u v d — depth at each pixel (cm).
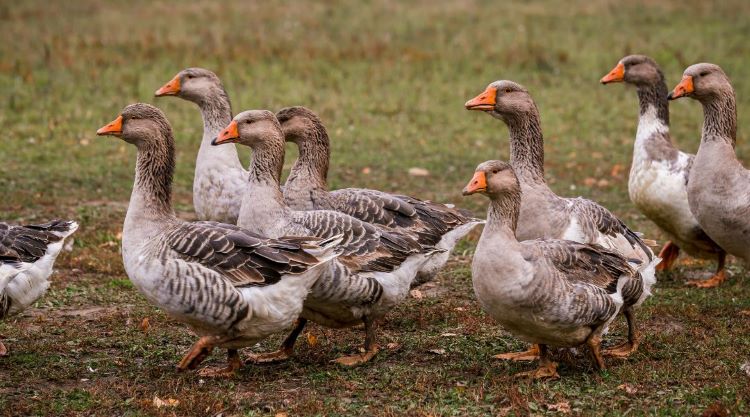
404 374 1021
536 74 2992
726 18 3747
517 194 977
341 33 3497
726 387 965
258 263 970
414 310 1278
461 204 1884
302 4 4050
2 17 3625
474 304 1314
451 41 3381
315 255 993
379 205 1227
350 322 1112
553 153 2289
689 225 1411
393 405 936
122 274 1434
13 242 1057
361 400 951
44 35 3325
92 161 2114
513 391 948
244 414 915
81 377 1026
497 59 3145
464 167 2169
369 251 1078
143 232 1019
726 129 1265
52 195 1852
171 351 1107
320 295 1046
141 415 908
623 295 1027
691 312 1238
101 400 944
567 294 955
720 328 1172
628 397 952
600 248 1025
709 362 1048
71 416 911
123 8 3922
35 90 2647
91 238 1593
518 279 945
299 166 1284
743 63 3064
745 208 1235
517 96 1234
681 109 2667
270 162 1149
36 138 2262
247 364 1077
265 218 1136
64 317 1237
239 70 2934
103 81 2770
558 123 2534
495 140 2397
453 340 1153
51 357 1079
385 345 1136
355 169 2119
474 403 940
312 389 986
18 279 1045
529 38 3400
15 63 2855
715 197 1252
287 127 1267
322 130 1283
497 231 970
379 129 2453
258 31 3500
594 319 986
